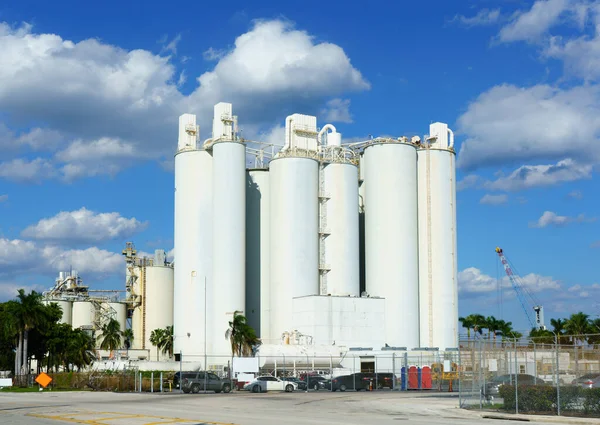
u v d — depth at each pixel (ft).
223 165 396.37
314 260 401.08
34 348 418.51
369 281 422.41
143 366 364.17
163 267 558.15
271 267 404.16
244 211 400.67
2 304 430.20
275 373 306.76
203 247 407.03
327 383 265.13
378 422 120.78
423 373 274.16
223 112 406.62
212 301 391.04
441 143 444.55
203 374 253.44
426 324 426.10
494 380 176.96
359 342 376.48
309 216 402.72
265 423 117.80
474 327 506.07
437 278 430.61
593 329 422.00
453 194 444.55
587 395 131.75
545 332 448.65
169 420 125.29
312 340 364.38
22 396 233.35
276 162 408.26
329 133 439.63
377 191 424.87
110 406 168.25
